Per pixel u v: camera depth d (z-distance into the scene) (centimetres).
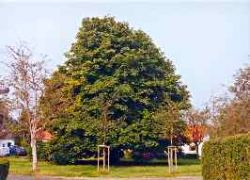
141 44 6156
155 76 6134
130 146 5781
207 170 2466
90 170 5028
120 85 5788
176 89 6256
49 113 5288
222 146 2244
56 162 6012
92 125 5647
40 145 6322
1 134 6862
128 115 5841
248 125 3891
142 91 5912
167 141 6006
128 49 5997
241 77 4166
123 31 6100
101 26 6053
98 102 5634
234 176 2084
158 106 5988
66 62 6038
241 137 2023
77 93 5919
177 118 5481
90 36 5994
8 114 6094
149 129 5806
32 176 4344
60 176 4416
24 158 7606
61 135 5891
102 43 5916
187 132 6203
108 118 5700
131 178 4231
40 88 5203
